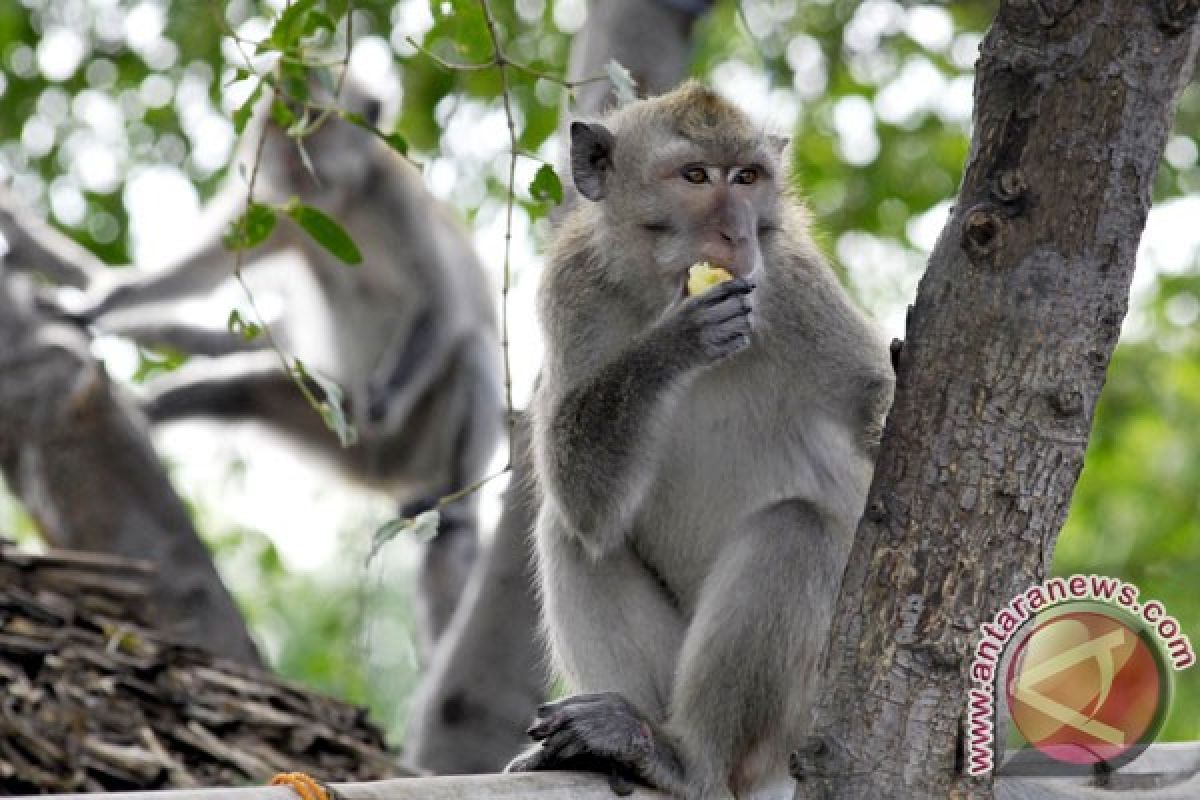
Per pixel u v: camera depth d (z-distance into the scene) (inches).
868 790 255.3
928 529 253.9
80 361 661.9
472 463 959.0
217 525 993.5
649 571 401.7
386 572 775.7
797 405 391.2
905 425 257.4
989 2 836.6
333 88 404.5
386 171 931.3
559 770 342.6
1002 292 251.8
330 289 940.6
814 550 360.2
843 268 654.5
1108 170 250.2
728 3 896.3
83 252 841.5
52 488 649.6
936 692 254.5
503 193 718.5
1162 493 872.3
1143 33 248.7
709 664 355.6
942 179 933.8
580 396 368.8
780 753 362.9
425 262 941.2
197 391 884.0
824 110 941.2
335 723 511.8
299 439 917.8
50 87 943.7
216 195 957.2
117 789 441.1
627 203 388.5
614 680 389.4
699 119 386.9
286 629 932.6
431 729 616.7
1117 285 252.8
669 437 391.2
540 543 402.0
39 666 466.9
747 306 353.4
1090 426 256.7
